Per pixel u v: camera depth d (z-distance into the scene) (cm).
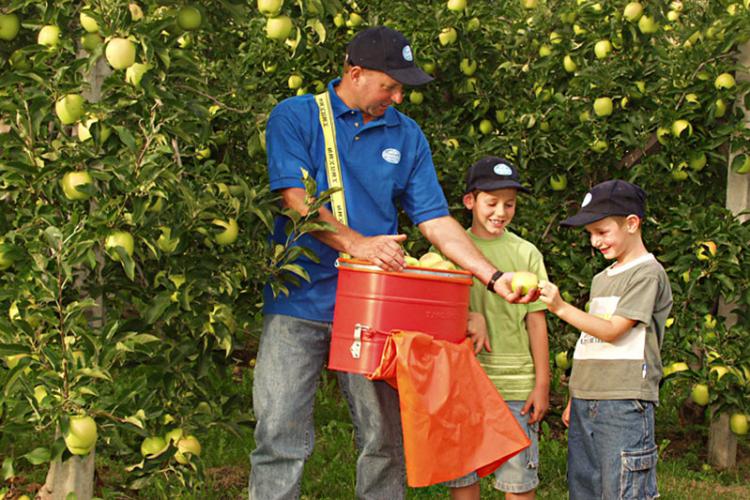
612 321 318
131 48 263
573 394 339
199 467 294
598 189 336
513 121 550
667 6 509
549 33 591
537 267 353
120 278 291
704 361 489
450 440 266
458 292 276
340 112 308
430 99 577
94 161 268
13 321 257
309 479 450
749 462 527
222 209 306
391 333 266
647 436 322
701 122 513
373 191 311
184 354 294
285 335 303
